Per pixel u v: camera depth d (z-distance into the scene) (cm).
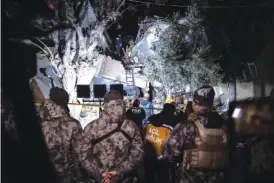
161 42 3353
